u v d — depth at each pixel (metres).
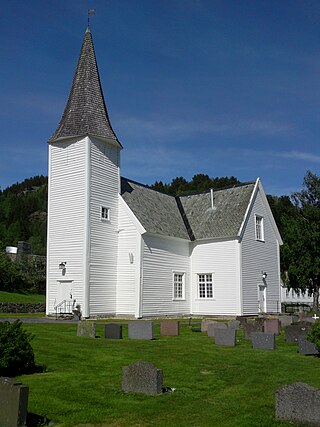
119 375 13.03
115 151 34.72
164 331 22.72
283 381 12.73
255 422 9.12
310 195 59.56
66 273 31.62
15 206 155.25
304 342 17.17
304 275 55.31
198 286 37.38
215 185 118.50
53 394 10.87
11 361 12.76
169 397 10.90
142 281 32.28
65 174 32.91
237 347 18.73
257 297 37.56
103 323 27.56
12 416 8.48
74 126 33.09
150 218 34.91
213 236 36.78
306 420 8.99
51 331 22.41
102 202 32.75
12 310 40.16
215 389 11.82
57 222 32.69
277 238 42.00
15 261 59.06
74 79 35.19
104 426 8.96
